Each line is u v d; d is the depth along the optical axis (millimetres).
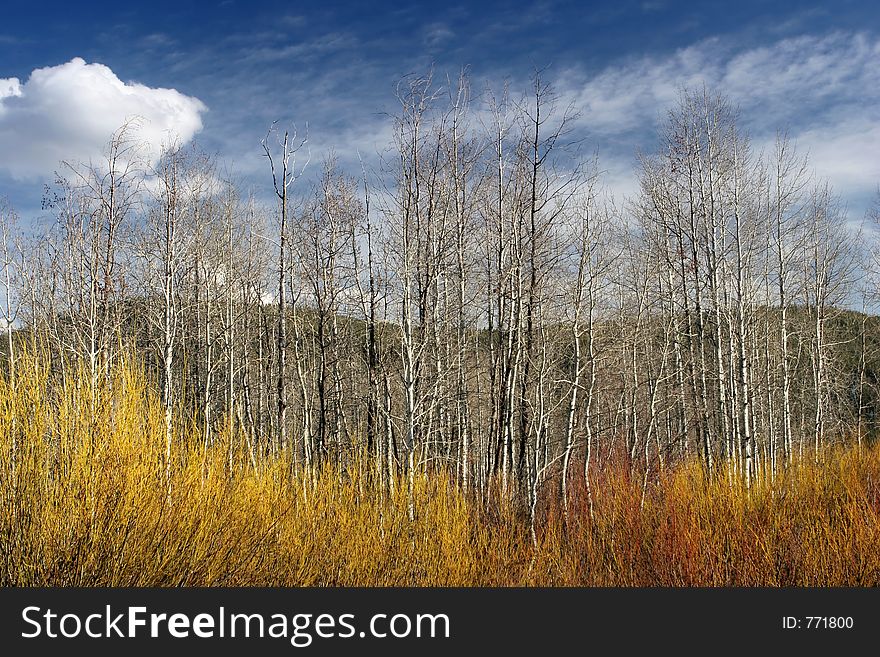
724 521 12125
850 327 31812
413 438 13695
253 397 22266
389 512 10859
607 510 14336
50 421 7543
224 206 22625
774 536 11391
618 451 21453
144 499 7770
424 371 15461
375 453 14234
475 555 11258
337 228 16922
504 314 17625
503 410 16312
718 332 17766
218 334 22500
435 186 15234
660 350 24516
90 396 7812
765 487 13648
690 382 24125
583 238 17609
